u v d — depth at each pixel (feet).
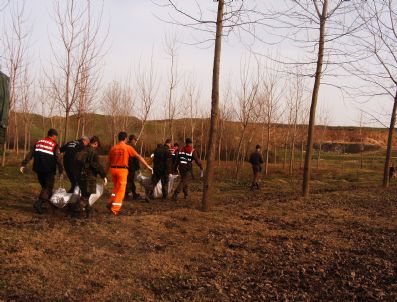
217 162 101.71
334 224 36.14
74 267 21.65
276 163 117.39
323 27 49.37
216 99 38.63
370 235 32.42
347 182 80.02
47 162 32.91
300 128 122.52
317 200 49.60
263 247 27.53
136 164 44.42
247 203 47.52
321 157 156.04
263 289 20.45
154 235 28.53
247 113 85.76
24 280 19.49
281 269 23.45
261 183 72.95
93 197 34.88
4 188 43.96
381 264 24.77
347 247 28.58
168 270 22.41
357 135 222.07
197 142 114.21
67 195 33.45
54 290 18.90
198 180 70.90
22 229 27.37
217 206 42.65
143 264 22.94
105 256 23.66
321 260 25.32
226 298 19.17
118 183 34.65
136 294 19.15
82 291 19.06
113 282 20.24
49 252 23.44
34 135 115.14
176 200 46.19
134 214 36.60
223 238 29.09
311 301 19.12
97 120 123.03
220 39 38.37
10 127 101.09
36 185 47.67
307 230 33.19
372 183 78.59
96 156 32.71
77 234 27.12
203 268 23.21
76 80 49.78
